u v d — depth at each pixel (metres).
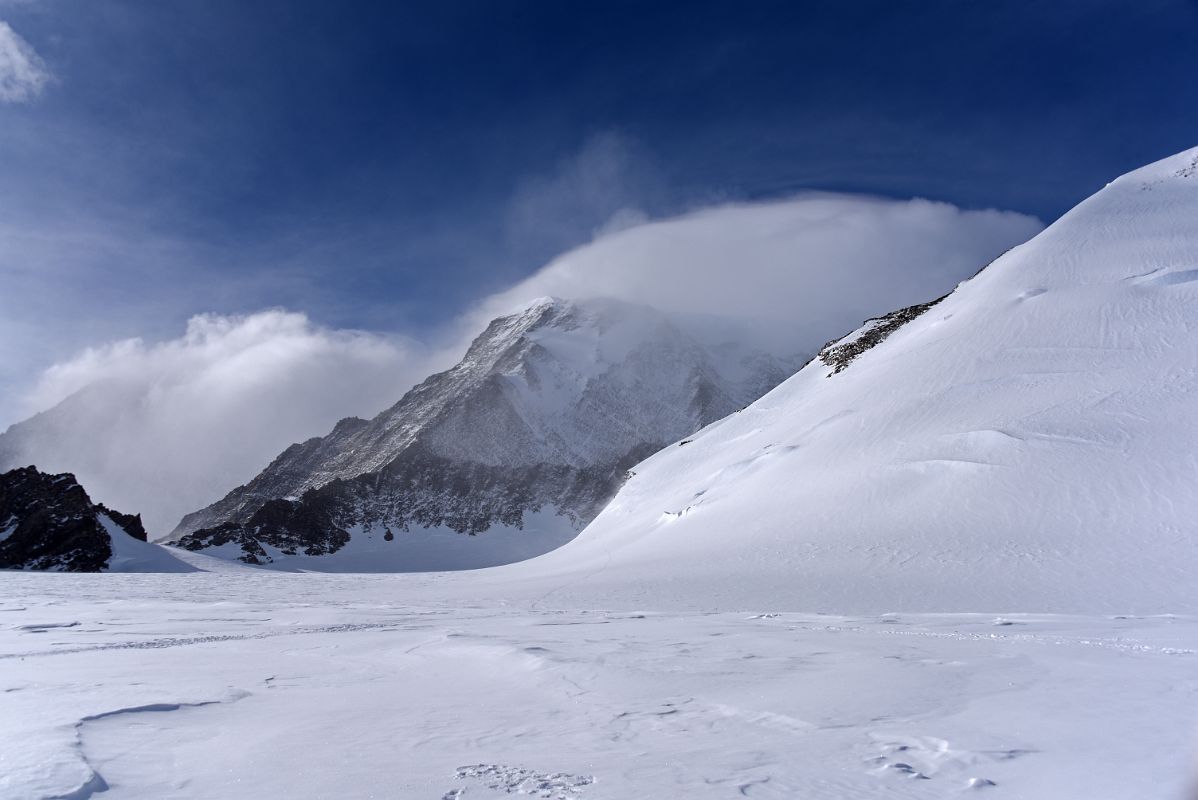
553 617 24.58
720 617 23.73
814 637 16.80
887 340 85.25
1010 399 49.38
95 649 16.38
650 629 19.22
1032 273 67.00
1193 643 15.24
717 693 10.30
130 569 111.12
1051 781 6.27
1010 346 56.69
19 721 8.34
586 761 7.01
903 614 24.05
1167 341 49.34
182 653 15.55
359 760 7.02
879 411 57.06
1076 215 75.44
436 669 13.05
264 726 8.49
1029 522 35.81
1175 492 34.62
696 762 6.96
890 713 8.90
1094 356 50.75
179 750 7.34
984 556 33.34
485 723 8.66
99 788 6.03
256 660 14.36
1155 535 31.86
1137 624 19.72
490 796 5.96
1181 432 39.31
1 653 15.66
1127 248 64.81
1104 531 33.22
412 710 9.42
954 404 52.12
